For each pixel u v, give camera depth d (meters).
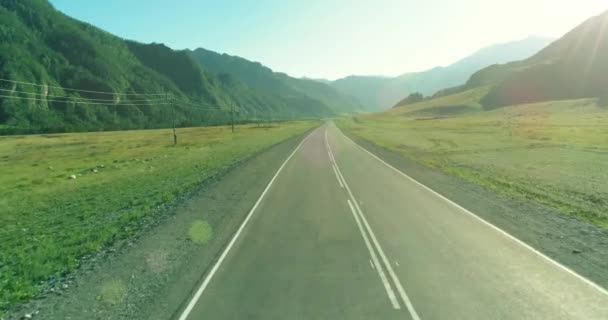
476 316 7.07
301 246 11.00
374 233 12.14
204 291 8.23
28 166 39.16
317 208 15.70
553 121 85.31
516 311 7.25
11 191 23.78
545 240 11.19
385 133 76.50
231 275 9.04
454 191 18.92
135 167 33.81
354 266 9.46
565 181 21.45
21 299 8.25
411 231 12.31
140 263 10.00
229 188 20.58
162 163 35.75
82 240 12.39
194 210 15.81
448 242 11.17
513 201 16.47
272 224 13.41
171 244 11.48
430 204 16.17
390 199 17.27
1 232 14.67
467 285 8.35
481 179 22.70
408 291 8.09
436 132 74.62
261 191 19.59
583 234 11.64
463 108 175.62
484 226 12.77
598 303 7.49
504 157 33.97
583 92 147.50
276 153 39.62
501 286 8.28
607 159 30.73
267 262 9.81
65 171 34.34
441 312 7.23
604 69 149.38
